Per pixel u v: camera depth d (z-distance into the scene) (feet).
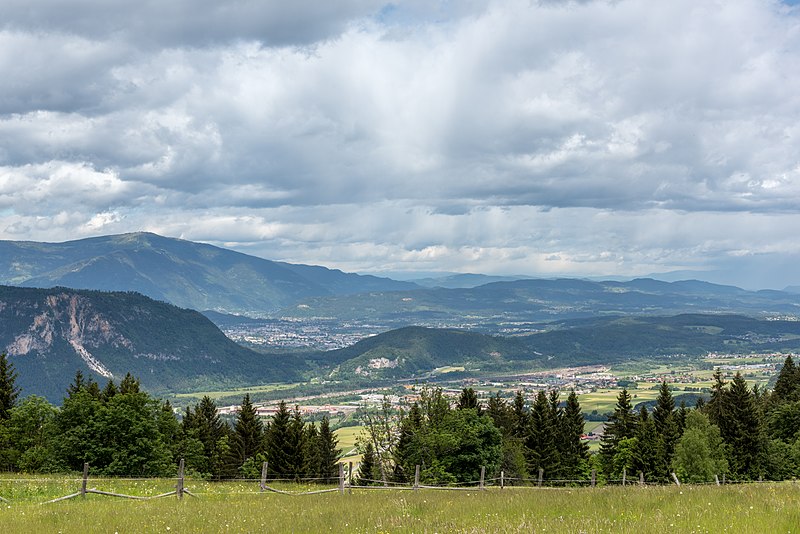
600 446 317.42
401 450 230.68
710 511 53.93
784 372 372.38
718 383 329.93
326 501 81.92
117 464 195.72
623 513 56.08
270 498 93.45
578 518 52.21
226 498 94.53
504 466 259.80
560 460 307.99
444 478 187.11
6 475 151.12
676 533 43.75
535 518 53.52
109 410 202.08
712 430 263.70
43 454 204.95
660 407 324.19
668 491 74.79
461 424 195.42
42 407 226.58
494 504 67.62
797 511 50.60
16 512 72.54
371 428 257.55
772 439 281.33
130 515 67.56
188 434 293.02
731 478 260.42
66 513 70.38
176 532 54.29
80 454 196.85
